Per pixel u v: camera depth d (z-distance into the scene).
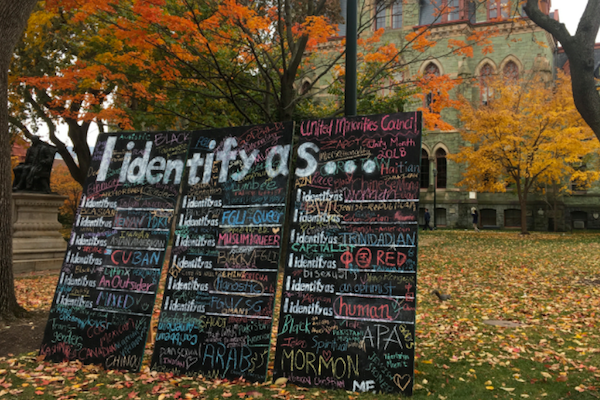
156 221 5.16
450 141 32.91
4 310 5.73
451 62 31.97
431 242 20.48
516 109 23.25
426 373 4.39
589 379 4.08
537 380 4.10
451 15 31.98
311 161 4.77
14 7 5.56
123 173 5.49
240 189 4.93
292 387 4.11
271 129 4.97
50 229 12.87
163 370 4.59
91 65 9.95
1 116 5.60
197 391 4.00
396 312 4.08
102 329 4.91
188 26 7.77
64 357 4.94
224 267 4.70
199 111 13.55
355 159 4.62
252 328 4.41
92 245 5.32
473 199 32.09
